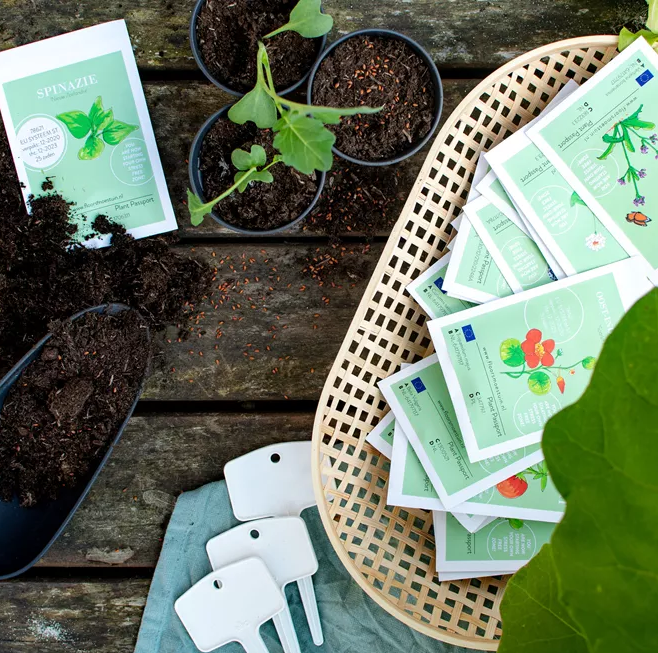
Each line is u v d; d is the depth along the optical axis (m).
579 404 0.29
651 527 0.28
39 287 1.05
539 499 0.99
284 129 0.75
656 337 0.28
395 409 0.99
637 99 0.93
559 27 1.06
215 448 1.14
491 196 0.96
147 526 1.14
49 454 1.00
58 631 1.15
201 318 1.12
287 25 0.83
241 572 1.06
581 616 0.30
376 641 1.09
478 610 0.99
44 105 1.06
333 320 1.12
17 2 1.06
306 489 1.11
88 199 1.06
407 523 1.01
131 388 1.02
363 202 1.07
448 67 1.07
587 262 0.96
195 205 0.85
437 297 1.00
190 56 1.07
